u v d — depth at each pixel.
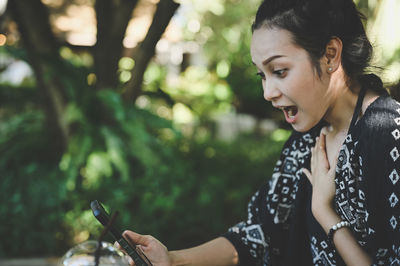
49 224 4.46
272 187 1.47
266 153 6.17
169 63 11.77
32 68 4.82
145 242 1.33
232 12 10.62
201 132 7.98
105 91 4.75
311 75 1.19
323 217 1.28
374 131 1.16
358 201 1.21
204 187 4.92
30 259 4.27
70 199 4.55
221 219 4.80
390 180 1.13
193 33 11.22
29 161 4.94
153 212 4.59
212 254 1.46
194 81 10.42
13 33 6.87
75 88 4.82
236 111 10.85
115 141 4.75
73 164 4.59
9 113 6.00
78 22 9.98
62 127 4.98
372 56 1.25
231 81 10.90
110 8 4.81
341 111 1.27
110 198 4.56
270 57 1.20
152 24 4.86
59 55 4.87
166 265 1.33
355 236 1.24
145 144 5.04
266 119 10.84
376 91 1.25
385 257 1.17
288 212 1.46
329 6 1.20
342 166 1.24
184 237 4.62
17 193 4.54
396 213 1.13
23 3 4.61
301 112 1.23
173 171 5.00
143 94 5.61
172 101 5.70
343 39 1.21
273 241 1.48
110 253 1.07
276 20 1.19
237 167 5.48
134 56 5.08
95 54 5.04
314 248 1.34
